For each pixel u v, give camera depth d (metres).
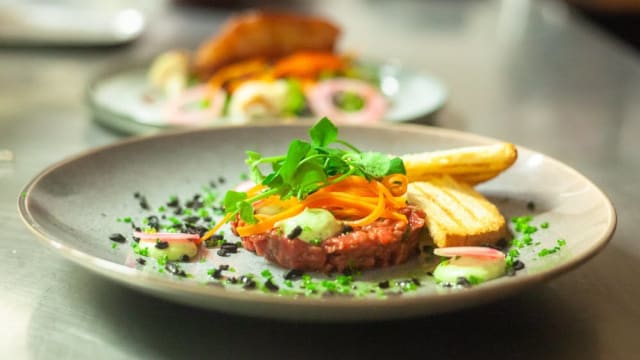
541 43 1.21
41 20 1.09
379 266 0.50
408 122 0.75
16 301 0.49
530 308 0.49
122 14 1.15
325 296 0.47
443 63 1.07
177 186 0.59
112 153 0.59
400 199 0.52
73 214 0.54
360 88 0.81
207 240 0.53
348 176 0.51
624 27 1.73
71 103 0.83
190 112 0.80
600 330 0.47
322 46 0.93
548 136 0.78
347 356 0.45
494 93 0.92
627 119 0.83
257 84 0.79
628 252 0.55
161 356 0.45
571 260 0.46
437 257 0.51
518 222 0.54
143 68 0.89
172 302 0.49
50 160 0.68
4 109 0.80
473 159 0.57
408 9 1.49
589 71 1.04
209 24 1.28
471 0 1.60
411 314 0.44
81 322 0.47
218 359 0.45
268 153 0.63
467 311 0.49
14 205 0.60
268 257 0.51
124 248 0.52
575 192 0.55
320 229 0.49
